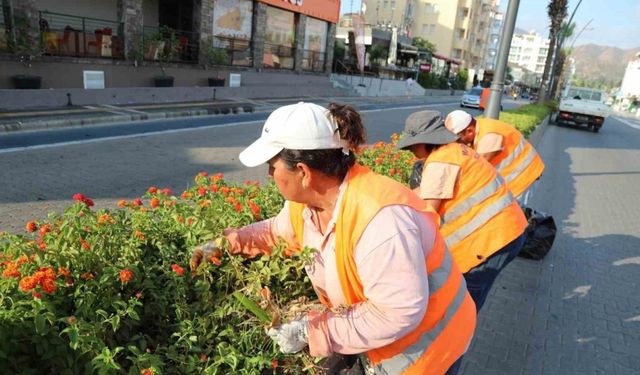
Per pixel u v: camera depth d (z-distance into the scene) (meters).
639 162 15.16
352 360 1.87
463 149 2.81
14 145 8.23
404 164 5.03
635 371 3.67
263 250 2.08
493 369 3.53
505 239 2.77
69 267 1.82
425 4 61.84
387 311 1.39
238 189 3.19
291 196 1.54
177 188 6.75
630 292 5.01
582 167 12.75
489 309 4.39
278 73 22.09
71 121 10.38
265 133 1.49
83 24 14.05
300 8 22.56
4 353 1.48
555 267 5.47
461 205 2.76
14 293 1.66
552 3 26.62
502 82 7.25
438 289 1.57
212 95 17.30
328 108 1.50
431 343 1.60
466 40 65.00
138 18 15.33
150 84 16.11
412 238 1.41
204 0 17.62
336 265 1.54
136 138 9.91
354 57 32.78
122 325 1.78
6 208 5.34
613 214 8.10
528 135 9.84
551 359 3.72
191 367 1.73
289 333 1.53
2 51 12.00
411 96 35.03
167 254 2.15
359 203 1.45
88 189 6.30
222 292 2.05
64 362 1.59
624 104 85.62
